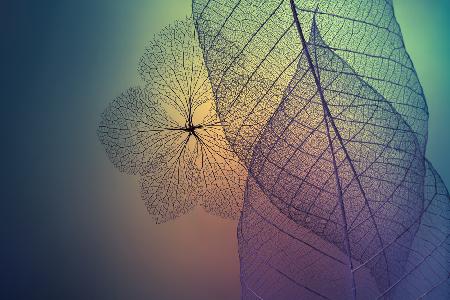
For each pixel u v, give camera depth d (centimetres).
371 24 12
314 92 12
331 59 12
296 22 12
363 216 13
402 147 13
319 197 13
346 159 13
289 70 12
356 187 13
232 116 13
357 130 13
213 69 13
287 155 13
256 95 13
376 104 12
